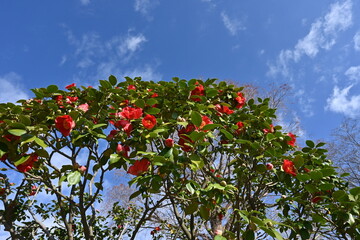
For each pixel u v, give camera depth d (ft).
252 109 10.50
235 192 8.89
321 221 7.39
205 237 15.01
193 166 6.42
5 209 11.23
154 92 9.57
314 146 9.60
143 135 7.03
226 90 10.34
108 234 15.92
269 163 8.71
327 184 7.03
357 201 6.99
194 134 6.30
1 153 6.16
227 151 9.44
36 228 13.47
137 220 17.17
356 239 7.04
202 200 6.84
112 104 8.07
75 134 7.11
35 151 7.11
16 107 6.76
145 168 6.41
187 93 9.12
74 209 13.91
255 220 5.71
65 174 7.54
